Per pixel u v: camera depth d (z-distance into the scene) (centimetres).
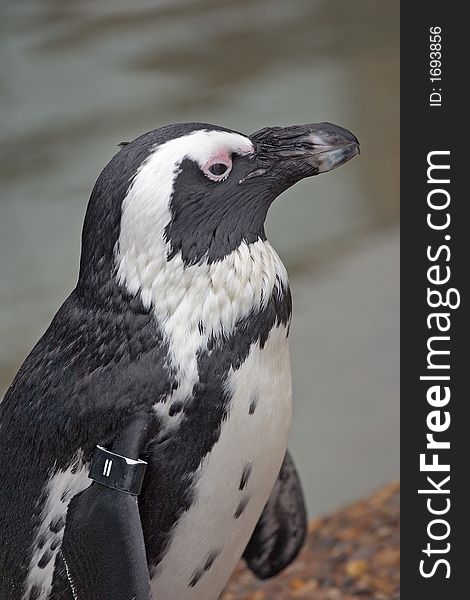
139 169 554
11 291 1591
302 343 1420
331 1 3050
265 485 614
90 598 548
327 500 1098
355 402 1279
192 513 580
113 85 2416
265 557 741
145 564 537
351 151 594
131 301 561
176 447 561
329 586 949
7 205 1869
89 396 562
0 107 2306
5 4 3092
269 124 2164
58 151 2070
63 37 2788
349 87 2366
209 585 630
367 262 1630
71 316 587
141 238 554
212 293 559
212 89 2372
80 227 1784
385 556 981
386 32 2758
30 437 584
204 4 3052
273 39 2722
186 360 554
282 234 1745
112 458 551
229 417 565
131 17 2947
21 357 1407
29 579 592
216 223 563
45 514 579
